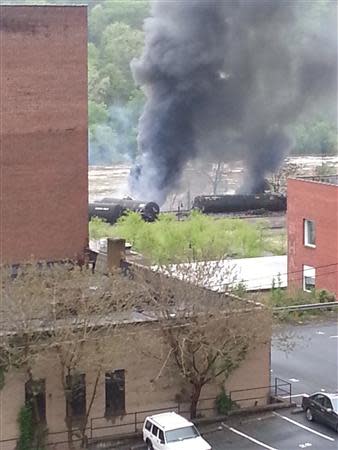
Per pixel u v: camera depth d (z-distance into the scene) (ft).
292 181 183.93
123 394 112.37
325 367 138.21
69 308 106.01
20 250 147.33
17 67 143.54
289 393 125.70
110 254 135.54
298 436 111.55
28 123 145.69
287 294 171.01
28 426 106.32
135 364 112.57
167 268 116.06
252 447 108.06
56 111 147.74
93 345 106.32
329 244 174.91
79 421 109.50
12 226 146.41
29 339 103.50
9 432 105.70
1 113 143.23
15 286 107.04
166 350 113.60
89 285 109.81
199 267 118.42
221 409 117.80
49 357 105.09
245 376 119.96
